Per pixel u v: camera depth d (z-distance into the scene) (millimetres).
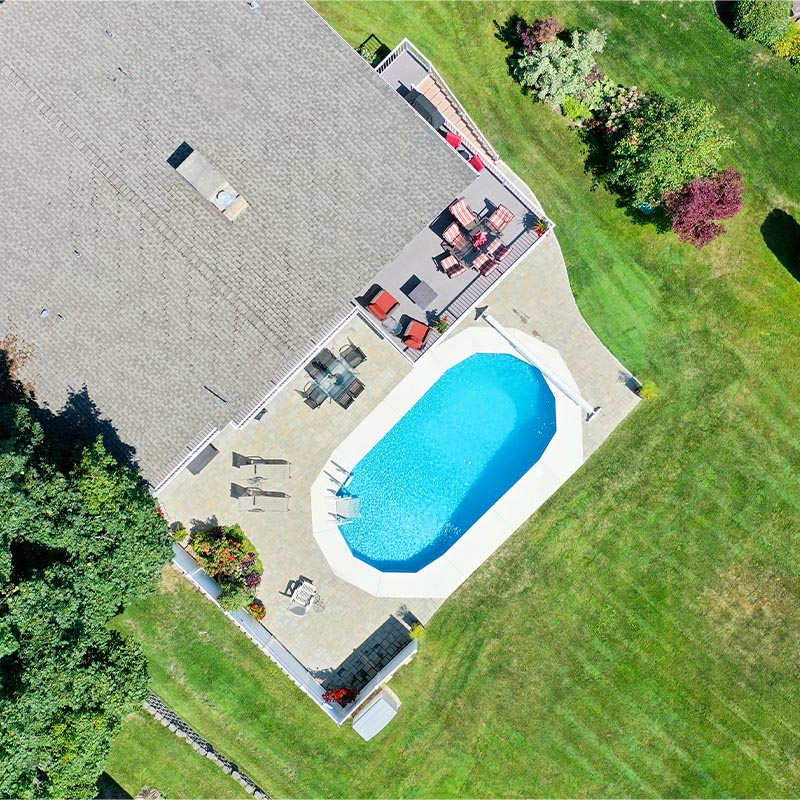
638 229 31781
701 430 31703
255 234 26250
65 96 25719
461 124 30906
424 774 31547
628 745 31625
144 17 26094
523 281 31547
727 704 31594
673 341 31781
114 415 26500
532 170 31984
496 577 31422
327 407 31000
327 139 26359
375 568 31172
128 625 31438
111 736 26109
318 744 31641
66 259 25984
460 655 31422
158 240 26031
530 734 31516
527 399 31766
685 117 28688
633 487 31578
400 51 29844
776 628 31609
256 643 30797
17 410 24891
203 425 26453
